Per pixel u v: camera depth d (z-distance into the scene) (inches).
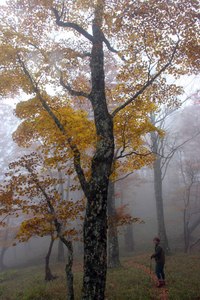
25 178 461.7
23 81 394.6
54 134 434.0
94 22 374.9
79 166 360.8
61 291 480.7
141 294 418.3
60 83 399.2
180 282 465.1
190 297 391.9
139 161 507.5
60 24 388.2
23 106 434.3
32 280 661.9
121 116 450.0
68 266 369.1
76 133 414.0
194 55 371.9
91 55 378.6
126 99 443.2
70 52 400.8
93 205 315.9
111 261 642.8
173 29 356.5
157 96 432.5
